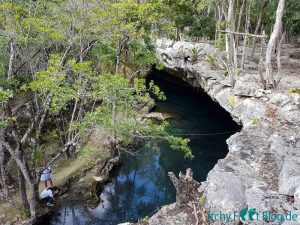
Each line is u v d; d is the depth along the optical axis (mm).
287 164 9070
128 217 13633
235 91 14859
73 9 15859
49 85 10539
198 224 8102
